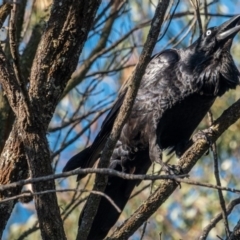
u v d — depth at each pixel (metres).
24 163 7.89
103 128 9.51
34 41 10.20
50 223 6.93
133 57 13.41
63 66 7.66
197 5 9.23
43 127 6.91
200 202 14.14
